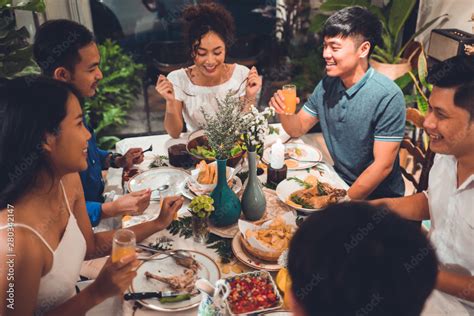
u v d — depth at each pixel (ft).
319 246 1.91
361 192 7.09
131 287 4.99
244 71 9.10
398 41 13.64
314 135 9.01
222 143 5.68
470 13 11.14
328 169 7.43
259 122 5.75
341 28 7.11
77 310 4.49
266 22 18.22
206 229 5.68
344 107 7.71
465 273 5.42
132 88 15.21
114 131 14.42
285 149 7.86
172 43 14.62
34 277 4.27
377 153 7.34
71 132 4.33
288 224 5.65
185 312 4.76
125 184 7.00
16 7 9.77
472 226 5.21
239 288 4.82
